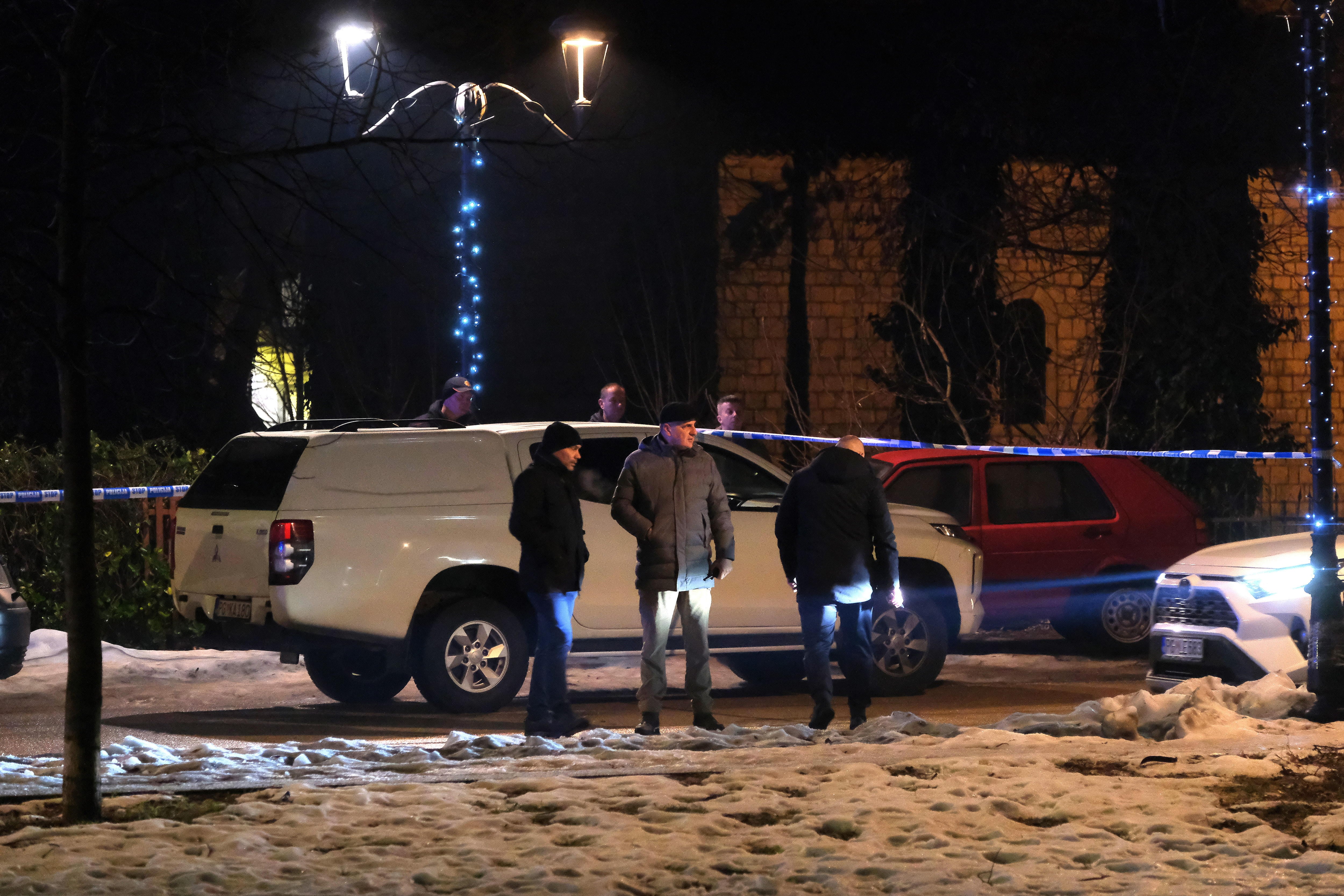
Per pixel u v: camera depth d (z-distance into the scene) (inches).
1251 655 721.0
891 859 425.1
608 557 811.4
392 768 568.1
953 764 544.7
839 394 1492.4
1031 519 1029.2
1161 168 1497.3
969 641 1141.1
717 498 707.4
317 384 1485.0
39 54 518.3
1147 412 1519.4
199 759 607.2
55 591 1058.1
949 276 1477.6
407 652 770.2
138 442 1206.3
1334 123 1576.0
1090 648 1093.8
